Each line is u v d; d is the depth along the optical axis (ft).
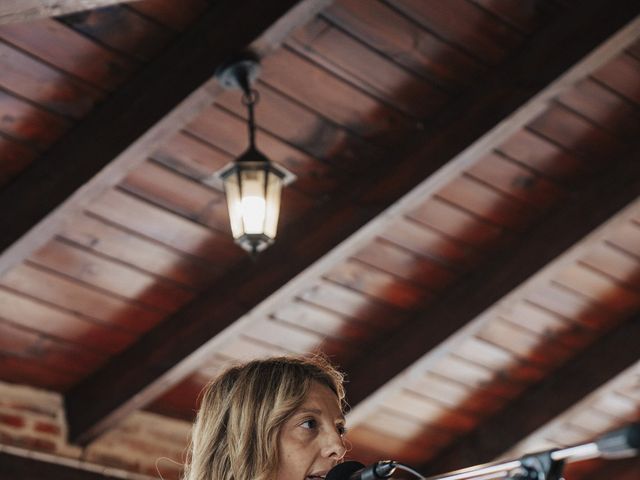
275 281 21.04
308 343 24.66
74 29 16.78
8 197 18.42
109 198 19.74
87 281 21.27
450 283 24.25
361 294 23.82
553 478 6.15
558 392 27.86
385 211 20.06
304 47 18.17
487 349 27.02
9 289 20.99
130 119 17.43
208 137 19.16
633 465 32.40
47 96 17.62
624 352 26.89
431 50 18.84
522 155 21.67
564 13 18.70
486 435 29.09
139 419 25.27
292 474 8.02
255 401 8.27
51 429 23.53
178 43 17.37
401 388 25.45
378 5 17.90
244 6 16.87
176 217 20.48
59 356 22.86
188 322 22.09
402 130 20.10
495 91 19.21
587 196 22.47
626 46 18.62
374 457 29.55
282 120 19.33
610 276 25.55
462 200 22.26
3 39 16.62
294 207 20.94
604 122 21.48
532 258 22.97
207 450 8.38
